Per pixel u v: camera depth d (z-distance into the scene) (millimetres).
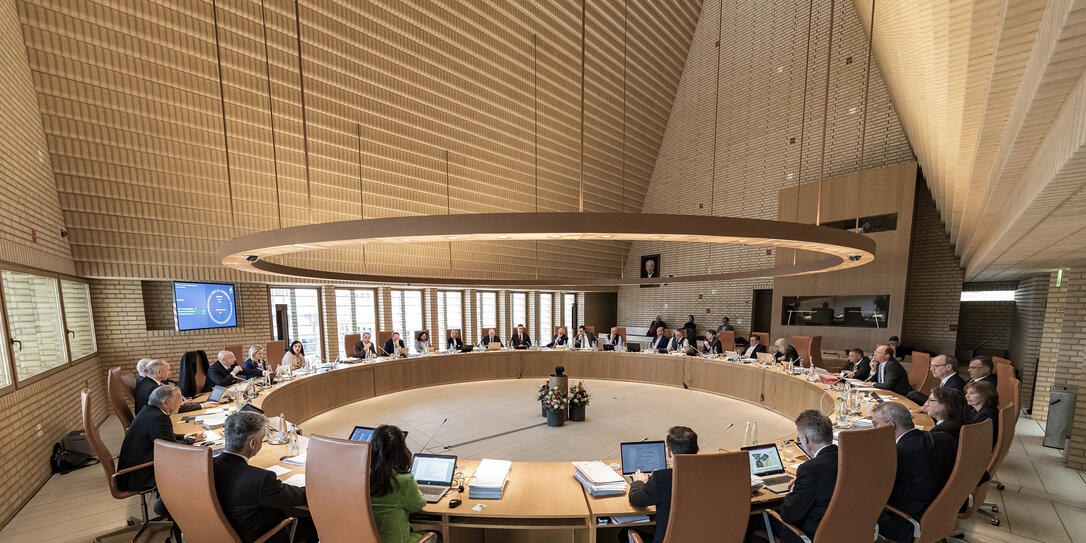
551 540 2607
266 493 2107
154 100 5387
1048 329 5762
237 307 7715
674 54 11055
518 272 11195
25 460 3660
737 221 1894
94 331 6090
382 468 2016
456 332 9117
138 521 3297
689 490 1845
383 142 7516
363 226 1902
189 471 2012
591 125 10328
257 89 6039
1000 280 9344
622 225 1767
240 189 6449
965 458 2258
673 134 12023
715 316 11461
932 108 3363
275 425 3416
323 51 6379
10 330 3646
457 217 1803
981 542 3049
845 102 8922
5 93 3918
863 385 5055
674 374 7980
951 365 4371
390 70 7062
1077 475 4121
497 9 7582
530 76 8648
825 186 8875
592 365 8703
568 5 8242
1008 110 2328
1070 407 4715
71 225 5305
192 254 6359
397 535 2043
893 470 2143
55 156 4973
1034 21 1542
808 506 2135
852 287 8578
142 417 3012
